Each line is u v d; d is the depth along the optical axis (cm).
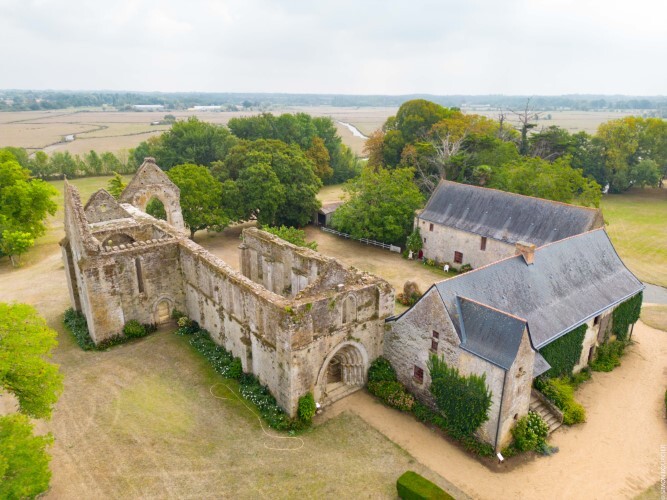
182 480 2670
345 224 6544
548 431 3069
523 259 3581
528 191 6406
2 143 17838
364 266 6000
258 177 6819
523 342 2742
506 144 7950
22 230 6097
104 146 16950
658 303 5144
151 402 3297
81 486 2617
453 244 5828
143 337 4119
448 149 8325
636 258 6488
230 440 2973
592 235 4238
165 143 10131
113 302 3925
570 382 3609
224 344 3831
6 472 2069
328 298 3108
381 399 3375
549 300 3512
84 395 3353
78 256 3953
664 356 4038
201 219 6412
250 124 11281
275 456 2856
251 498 2569
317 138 10812
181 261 4244
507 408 2806
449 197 6100
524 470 2802
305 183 7269
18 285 5294
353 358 3450
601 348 3875
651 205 9450
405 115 10194
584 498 2617
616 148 10119
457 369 2984
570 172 6388
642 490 2673
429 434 3073
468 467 2812
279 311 2975
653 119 10488
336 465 2802
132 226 4556
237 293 3466
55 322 4403
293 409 3100
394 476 2734
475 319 2950
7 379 2434
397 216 6297
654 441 3058
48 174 11606
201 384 3506
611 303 3800
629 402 3434
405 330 3316
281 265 4241
